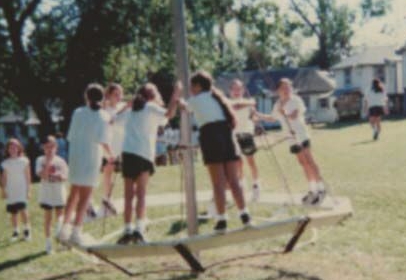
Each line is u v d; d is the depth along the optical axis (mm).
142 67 30625
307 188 13930
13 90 29719
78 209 7543
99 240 9664
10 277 8281
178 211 11992
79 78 28891
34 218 12609
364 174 14992
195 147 8383
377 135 23438
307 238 9430
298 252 8609
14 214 10742
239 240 7328
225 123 6941
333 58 70312
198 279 7629
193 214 8359
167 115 7434
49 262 8922
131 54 30125
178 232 10359
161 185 16141
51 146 9562
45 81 29672
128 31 27953
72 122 7660
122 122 8500
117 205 11961
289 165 18531
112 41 28047
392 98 49812
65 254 9336
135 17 27781
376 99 23297
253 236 7285
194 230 8352
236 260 8469
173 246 6777
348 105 46688
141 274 7988
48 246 9469
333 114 56562
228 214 11172
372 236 9203
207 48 31047
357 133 28953
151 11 28125
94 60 28719
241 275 7680
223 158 6867
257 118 10766
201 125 6949
